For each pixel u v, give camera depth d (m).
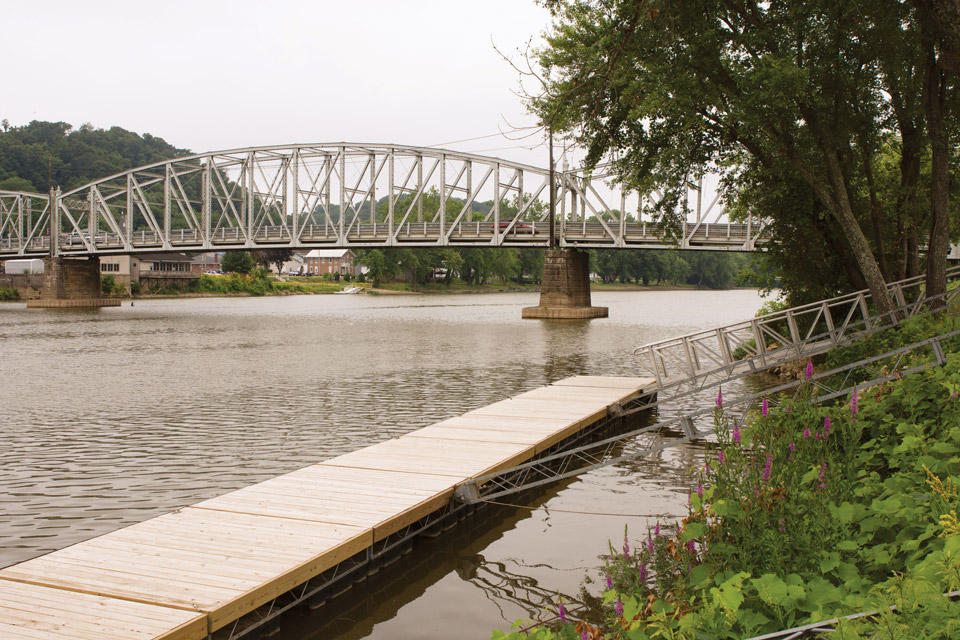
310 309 84.50
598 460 14.68
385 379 26.11
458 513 10.85
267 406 20.66
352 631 7.54
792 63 14.52
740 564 5.66
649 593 6.18
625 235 69.56
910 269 20.66
